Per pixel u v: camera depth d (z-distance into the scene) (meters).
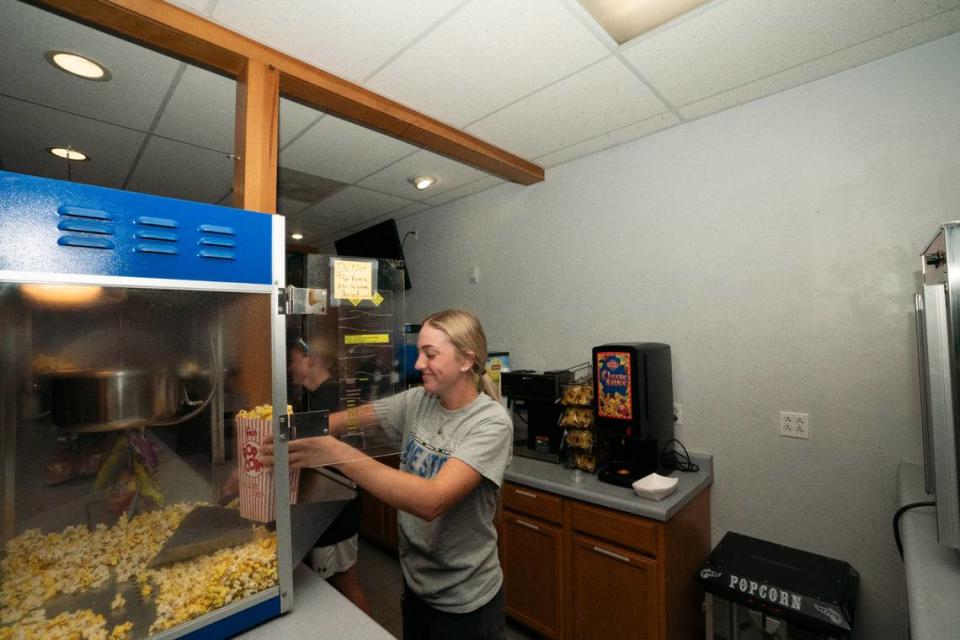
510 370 2.93
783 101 1.91
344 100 1.81
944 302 0.95
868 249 1.72
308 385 1.17
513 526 2.15
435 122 2.13
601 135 2.32
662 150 2.27
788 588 1.57
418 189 3.15
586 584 1.87
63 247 0.70
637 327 2.37
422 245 3.68
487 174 2.87
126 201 0.76
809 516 1.83
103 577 0.80
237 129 1.59
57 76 1.70
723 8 1.42
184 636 0.78
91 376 0.76
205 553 0.89
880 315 1.69
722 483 2.06
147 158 2.49
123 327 0.80
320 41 1.54
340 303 1.09
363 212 3.72
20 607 0.72
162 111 1.97
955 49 1.56
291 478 0.95
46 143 2.30
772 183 1.94
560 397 2.28
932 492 1.29
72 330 0.75
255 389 0.93
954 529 0.93
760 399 1.96
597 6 1.42
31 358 0.72
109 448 0.82
